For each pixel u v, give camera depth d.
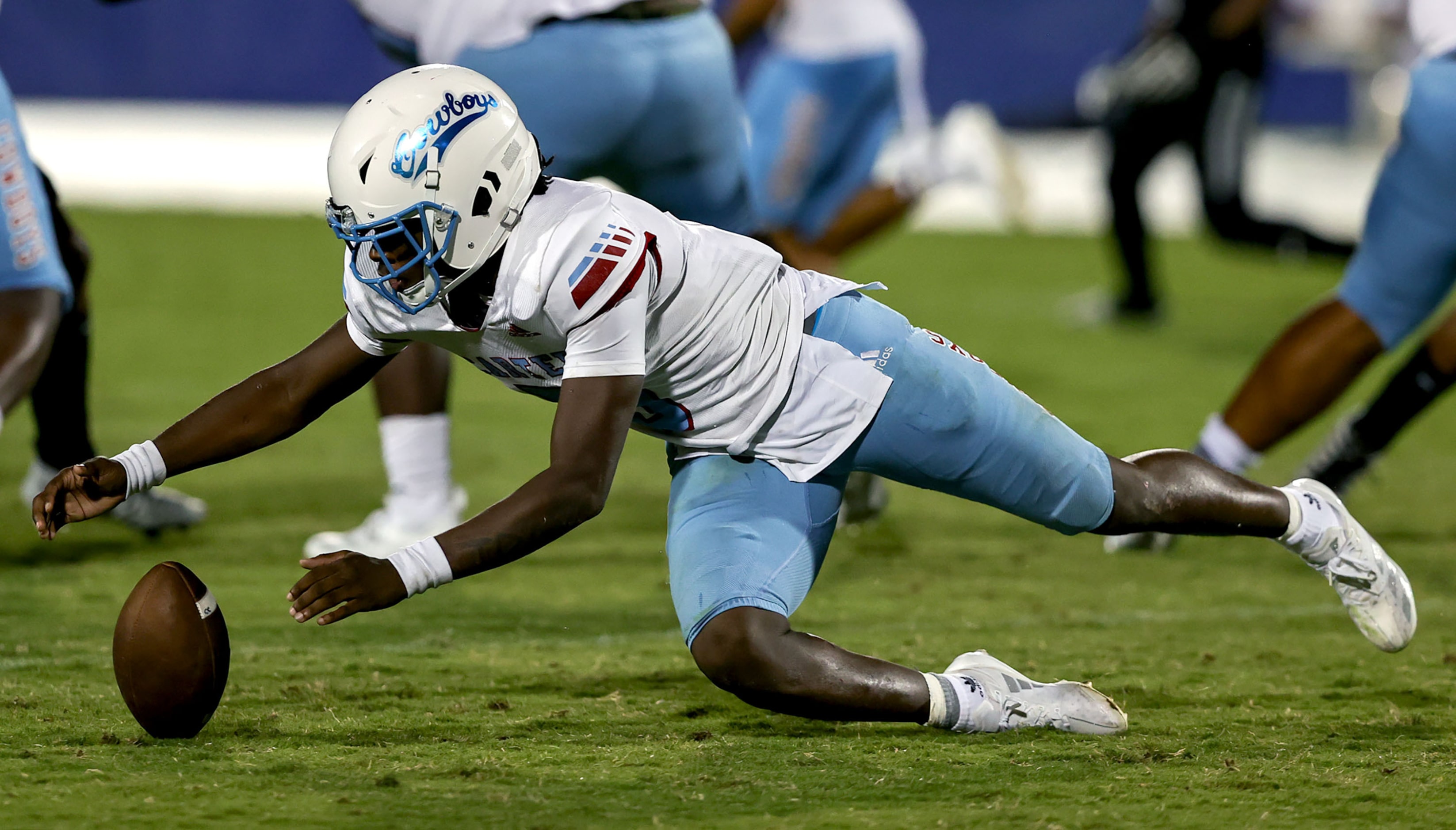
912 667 11.42
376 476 17.70
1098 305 28.45
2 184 12.42
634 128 13.88
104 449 17.84
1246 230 26.62
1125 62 27.38
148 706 9.20
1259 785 8.88
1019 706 9.75
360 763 9.09
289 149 46.38
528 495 8.55
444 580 8.41
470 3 13.52
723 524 9.59
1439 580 13.98
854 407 9.69
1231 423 14.66
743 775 8.98
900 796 8.66
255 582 13.55
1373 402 14.80
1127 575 14.30
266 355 23.89
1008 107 50.03
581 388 8.80
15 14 50.91
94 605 12.70
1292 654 11.83
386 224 8.64
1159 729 9.99
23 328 12.53
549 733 9.75
